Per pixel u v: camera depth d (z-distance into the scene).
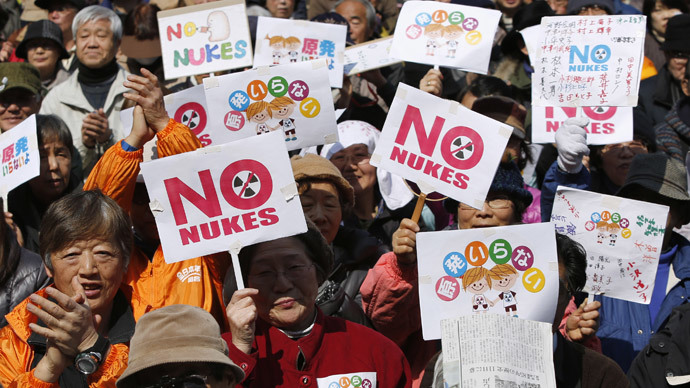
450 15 6.86
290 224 4.59
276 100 5.86
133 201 5.61
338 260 5.92
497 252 4.71
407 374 4.62
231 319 4.26
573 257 4.89
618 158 7.50
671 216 6.09
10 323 4.54
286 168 4.64
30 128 6.30
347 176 7.01
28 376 4.12
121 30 8.74
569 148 6.22
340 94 8.00
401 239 5.09
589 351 4.63
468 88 7.61
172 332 3.74
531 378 4.07
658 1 10.15
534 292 4.67
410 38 6.87
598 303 5.40
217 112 5.86
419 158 5.29
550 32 6.42
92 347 4.11
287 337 4.45
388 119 5.31
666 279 6.11
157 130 5.35
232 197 4.63
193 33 7.06
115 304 4.84
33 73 7.85
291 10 10.80
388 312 5.23
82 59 8.57
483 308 4.68
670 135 8.20
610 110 7.09
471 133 5.25
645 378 4.94
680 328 4.95
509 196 5.66
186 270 5.12
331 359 4.46
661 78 8.91
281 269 4.49
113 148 5.30
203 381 3.62
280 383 4.36
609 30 6.35
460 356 4.10
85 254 4.62
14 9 11.74
